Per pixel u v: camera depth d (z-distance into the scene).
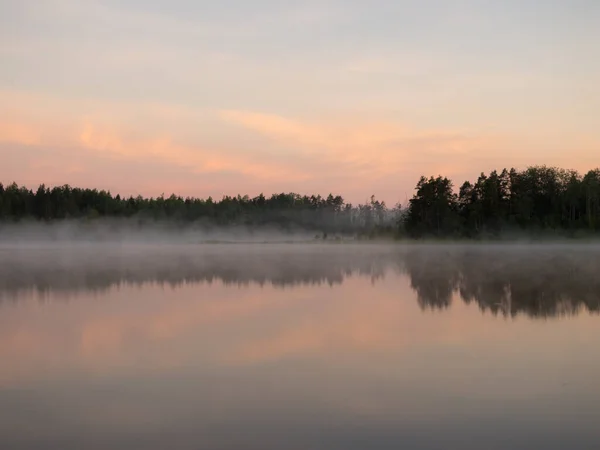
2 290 26.11
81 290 25.97
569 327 15.38
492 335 14.41
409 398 9.41
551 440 7.65
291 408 9.01
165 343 13.91
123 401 9.47
